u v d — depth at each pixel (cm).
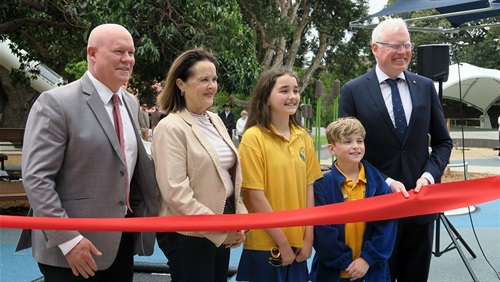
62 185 284
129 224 279
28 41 1031
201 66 316
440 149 380
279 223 295
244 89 891
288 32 2580
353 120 352
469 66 2366
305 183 347
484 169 1475
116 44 291
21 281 512
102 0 756
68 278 290
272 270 334
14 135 928
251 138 338
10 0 814
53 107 278
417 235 373
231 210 326
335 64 3225
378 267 344
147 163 311
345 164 355
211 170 310
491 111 3831
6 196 685
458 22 766
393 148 369
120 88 314
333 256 340
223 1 854
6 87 1413
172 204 300
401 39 366
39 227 267
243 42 884
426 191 319
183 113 317
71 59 1202
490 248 642
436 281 520
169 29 794
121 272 313
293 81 342
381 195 327
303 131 356
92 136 283
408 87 377
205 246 312
